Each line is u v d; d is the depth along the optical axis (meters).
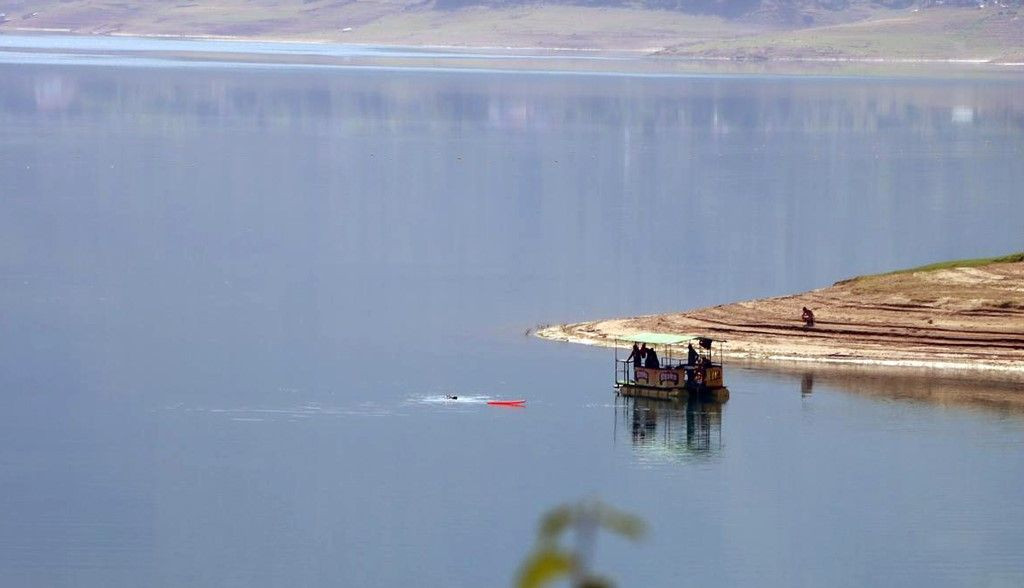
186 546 161.12
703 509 172.38
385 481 181.50
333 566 156.62
